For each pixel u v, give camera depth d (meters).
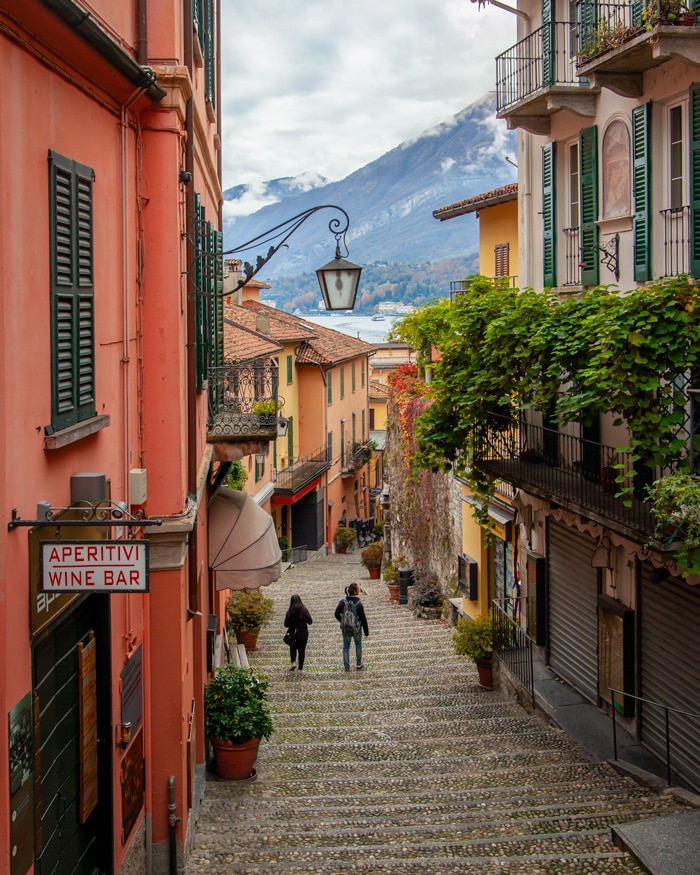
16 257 4.75
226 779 11.27
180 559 8.34
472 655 16.20
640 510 10.85
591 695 14.25
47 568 4.93
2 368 4.46
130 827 7.72
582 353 11.75
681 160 11.80
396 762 11.80
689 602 11.14
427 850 8.50
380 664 18.48
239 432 12.78
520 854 8.32
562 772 11.23
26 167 4.96
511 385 13.69
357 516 53.81
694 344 10.22
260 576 12.95
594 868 7.77
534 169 16.36
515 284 21.42
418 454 15.43
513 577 18.08
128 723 7.45
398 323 23.28
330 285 8.99
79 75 6.06
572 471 13.63
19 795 4.71
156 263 8.20
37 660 5.35
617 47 11.44
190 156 9.17
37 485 5.07
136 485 7.41
